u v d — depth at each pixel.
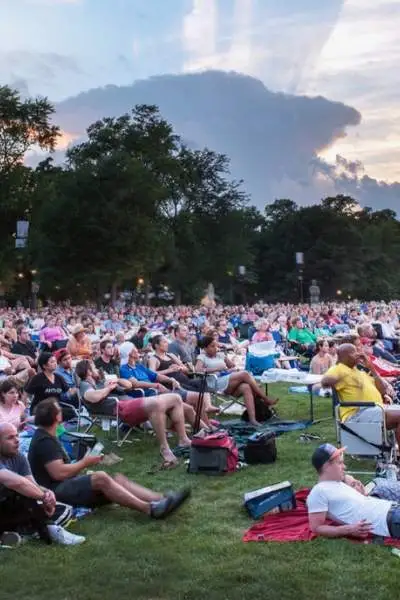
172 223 80.12
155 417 9.18
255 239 115.94
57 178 71.75
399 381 12.84
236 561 5.63
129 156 67.06
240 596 4.97
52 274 65.62
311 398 11.68
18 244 49.19
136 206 64.56
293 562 5.57
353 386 8.98
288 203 128.00
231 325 30.45
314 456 6.38
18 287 82.38
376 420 8.19
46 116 70.50
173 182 78.50
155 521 6.77
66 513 6.57
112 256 62.84
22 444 8.41
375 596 4.93
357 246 109.81
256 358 13.73
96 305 68.00
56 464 6.95
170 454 8.92
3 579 5.40
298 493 7.23
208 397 10.94
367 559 5.59
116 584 5.27
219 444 8.48
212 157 89.44
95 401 10.02
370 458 8.51
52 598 5.07
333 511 6.18
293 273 107.62
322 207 115.44
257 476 8.31
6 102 68.81
